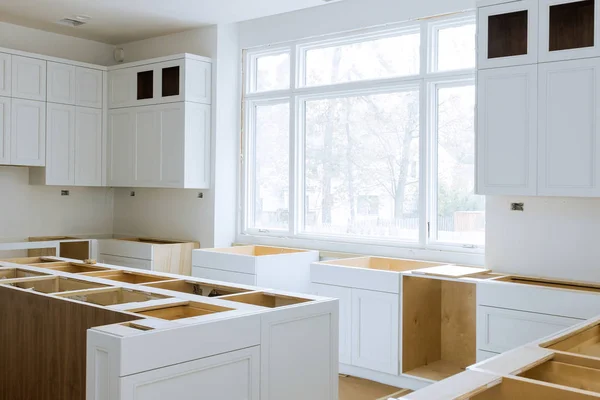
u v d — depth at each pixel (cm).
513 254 439
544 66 391
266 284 514
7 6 558
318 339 293
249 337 255
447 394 164
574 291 354
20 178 634
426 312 466
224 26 623
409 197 524
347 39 562
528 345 220
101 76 663
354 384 451
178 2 539
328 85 570
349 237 557
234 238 639
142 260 595
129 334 215
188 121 598
